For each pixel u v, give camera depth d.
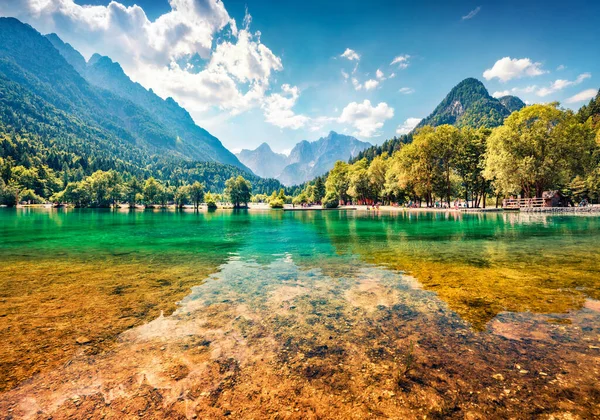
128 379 4.00
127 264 11.73
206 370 4.20
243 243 18.19
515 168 40.34
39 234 24.22
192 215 67.19
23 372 4.18
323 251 14.66
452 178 69.06
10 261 12.46
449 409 3.37
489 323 5.66
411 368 4.18
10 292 7.90
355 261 11.98
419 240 18.16
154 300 7.23
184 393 3.70
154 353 4.68
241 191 125.12
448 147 53.16
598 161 52.88
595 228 22.58
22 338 5.20
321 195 128.75
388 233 22.42
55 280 9.20
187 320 5.97
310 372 4.12
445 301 6.94
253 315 6.22
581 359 4.34
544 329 5.36
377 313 6.25
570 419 3.18
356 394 3.65
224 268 10.91
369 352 4.63
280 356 4.55
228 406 3.47
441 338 5.07
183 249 15.86
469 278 8.98
